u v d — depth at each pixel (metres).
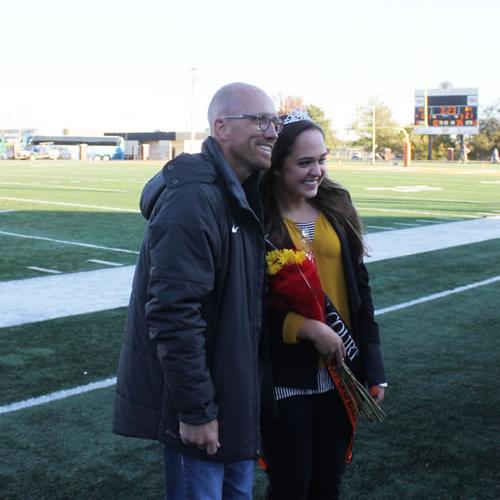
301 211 2.98
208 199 2.35
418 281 9.46
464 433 4.61
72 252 11.54
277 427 2.85
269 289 2.79
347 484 3.92
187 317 2.29
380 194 25.05
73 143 79.69
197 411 2.30
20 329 6.83
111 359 5.96
